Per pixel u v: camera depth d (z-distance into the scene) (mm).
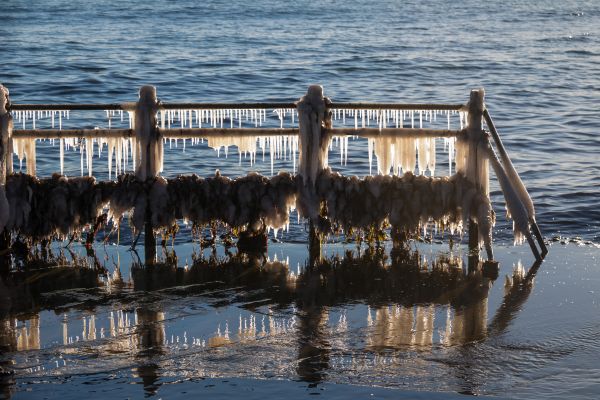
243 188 11633
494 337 8664
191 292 10070
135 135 11391
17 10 73812
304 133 11352
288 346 8422
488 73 38906
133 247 11820
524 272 10867
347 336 8688
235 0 91125
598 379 7684
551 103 30000
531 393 7414
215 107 11359
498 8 88500
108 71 36875
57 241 12219
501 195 15883
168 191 11531
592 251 11930
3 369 7871
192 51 45469
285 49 47125
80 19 66312
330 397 7324
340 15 74562
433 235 12742
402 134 11555
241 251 11781
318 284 10383
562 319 9156
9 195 11281
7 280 10477
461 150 11562
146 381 7641
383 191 11633
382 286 10320
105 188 11578
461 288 10227
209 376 7738
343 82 35438
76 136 11438
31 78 34750
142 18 68188
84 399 7297
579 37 58094
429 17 74812
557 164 19266
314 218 11461
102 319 9172
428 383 7594
